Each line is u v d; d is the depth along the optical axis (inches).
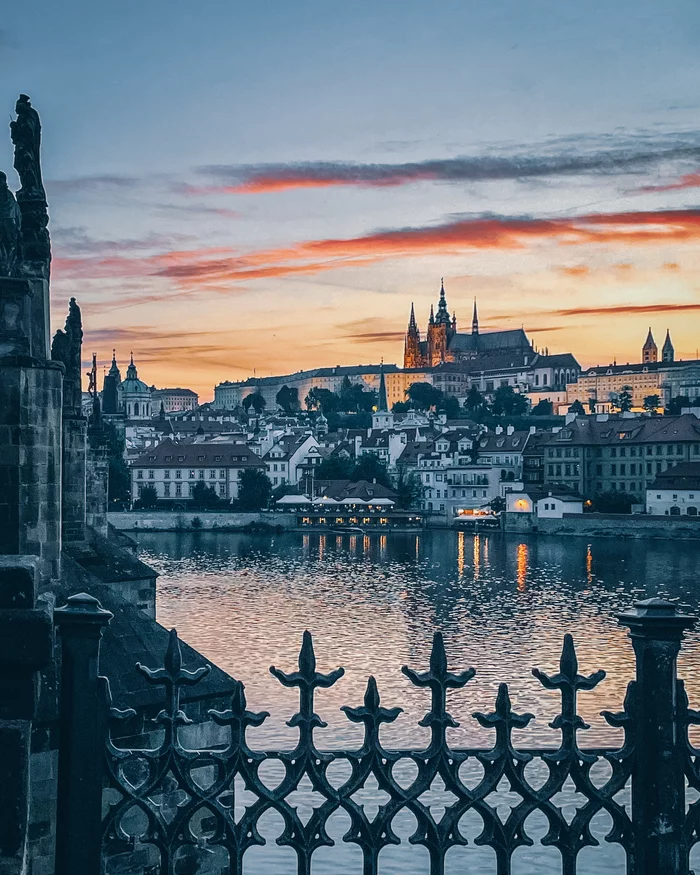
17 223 762.8
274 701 2832.2
